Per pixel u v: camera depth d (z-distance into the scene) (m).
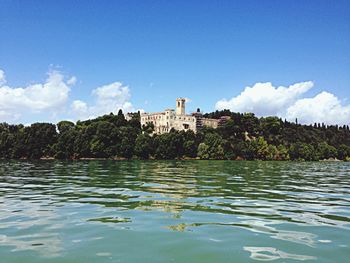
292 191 26.50
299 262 9.74
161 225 13.84
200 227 13.55
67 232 12.75
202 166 76.00
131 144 146.62
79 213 16.30
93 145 138.50
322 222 14.74
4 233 12.65
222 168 67.00
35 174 44.19
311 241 11.80
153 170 55.12
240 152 166.25
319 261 9.83
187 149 159.25
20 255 10.23
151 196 22.03
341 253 10.53
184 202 19.56
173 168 63.31
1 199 21.02
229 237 12.18
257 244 11.38
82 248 10.88
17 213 16.41
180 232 12.77
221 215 15.91
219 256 10.19
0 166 68.50
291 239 12.02
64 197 21.70
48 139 141.75
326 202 20.61
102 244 11.28
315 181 37.59
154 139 156.25
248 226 13.82
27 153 135.25
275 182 34.97
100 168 61.06
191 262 9.68
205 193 23.81
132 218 15.12
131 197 21.55
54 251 10.57
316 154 185.12
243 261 9.78
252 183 33.03
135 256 10.13
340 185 32.59
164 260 9.81
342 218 15.64
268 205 19.08
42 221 14.62
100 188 26.77
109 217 15.34
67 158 136.88
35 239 11.87
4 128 175.12
